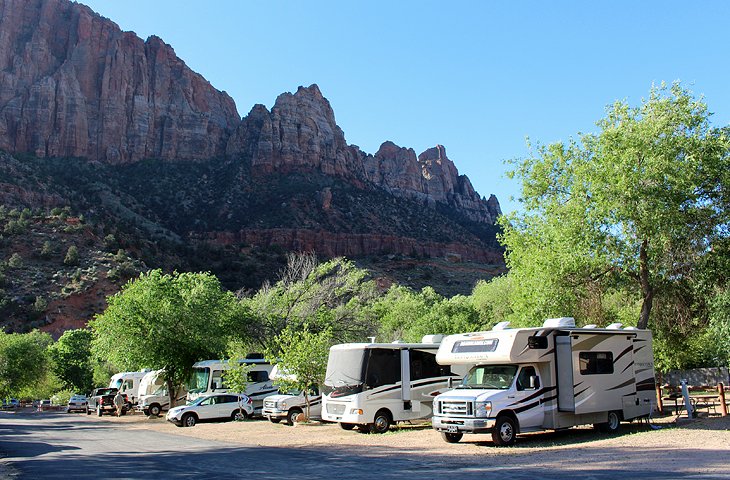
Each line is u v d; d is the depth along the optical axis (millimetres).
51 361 67000
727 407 20891
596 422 16547
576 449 13383
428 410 20406
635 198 19312
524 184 23656
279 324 36469
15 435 23406
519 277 23078
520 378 15594
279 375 25219
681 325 22609
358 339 37031
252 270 108562
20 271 81625
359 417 19109
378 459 13039
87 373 74125
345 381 20016
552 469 10445
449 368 21188
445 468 11234
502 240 24016
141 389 38562
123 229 108625
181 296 34344
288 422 25297
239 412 28797
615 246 20453
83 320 76750
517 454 13109
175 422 27031
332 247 142875
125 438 21141
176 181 162000
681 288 21656
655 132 19750
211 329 33688
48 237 90812
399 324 55531
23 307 75625
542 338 16062
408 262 140000
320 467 11852
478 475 10047
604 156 20328
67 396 76000
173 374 34562
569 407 15797
